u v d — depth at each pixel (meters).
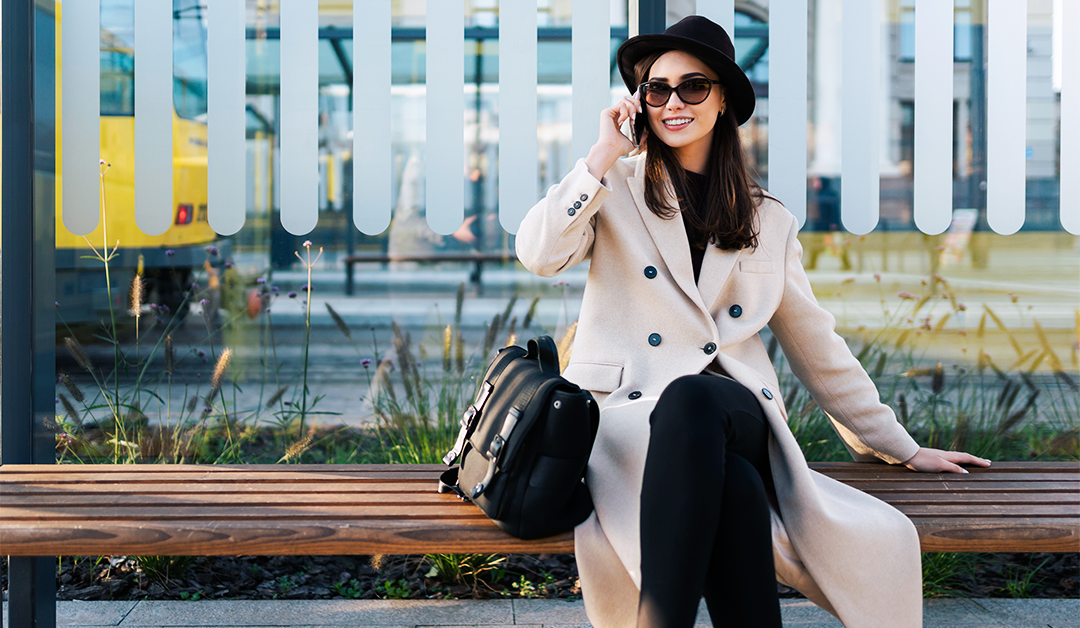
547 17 5.41
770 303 1.62
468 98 6.87
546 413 1.30
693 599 1.13
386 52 2.41
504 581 2.28
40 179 1.92
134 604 2.06
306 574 2.32
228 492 1.52
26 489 1.53
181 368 4.18
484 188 7.28
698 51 1.55
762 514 1.21
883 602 1.31
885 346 3.25
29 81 1.88
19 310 1.87
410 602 2.11
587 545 1.32
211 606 2.06
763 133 4.31
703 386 1.29
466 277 7.40
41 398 1.92
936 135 2.30
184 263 5.00
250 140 5.74
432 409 2.84
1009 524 1.36
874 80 2.28
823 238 5.43
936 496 1.51
